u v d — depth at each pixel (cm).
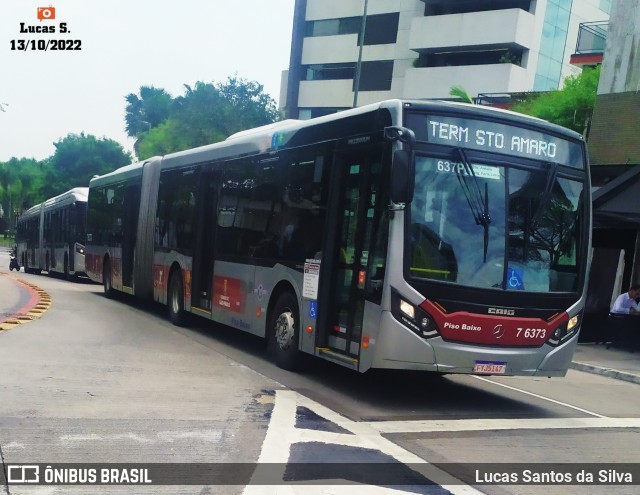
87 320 1338
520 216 795
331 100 4822
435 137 770
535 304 790
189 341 1164
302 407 735
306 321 897
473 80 3862
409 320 739
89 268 2167
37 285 2328
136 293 1630
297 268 927
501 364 772
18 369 816
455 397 877
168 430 605
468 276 761
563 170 831
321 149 905
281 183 1002
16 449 530
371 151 810
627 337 1494
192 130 5034
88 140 9350
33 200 9806
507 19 3816
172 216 1440
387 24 4597
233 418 662
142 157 5797
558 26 4062
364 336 773
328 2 4869
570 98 2528
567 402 919
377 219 779
